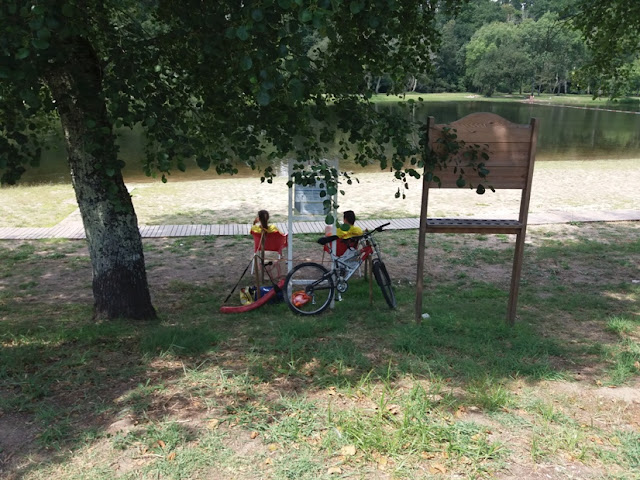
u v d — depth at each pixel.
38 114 6.27
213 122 5.93
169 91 5.13
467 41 116.25
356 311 7.14
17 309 7.35
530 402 4.32
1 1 3.69
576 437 3.77
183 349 5.29
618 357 5.31
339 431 3.74
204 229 11.95
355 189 16.81
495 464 3.45
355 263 7.35
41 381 4.43
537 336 6.03
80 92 4.91
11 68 3.87
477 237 11.36
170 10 5.45
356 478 3.28
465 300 7.75
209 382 4.50
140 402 4.11
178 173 20.42
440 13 7.41
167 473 3.28
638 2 9.23
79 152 6.06
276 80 3.97
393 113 5.54
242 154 5.28
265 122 5.32
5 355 4.95
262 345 5.54
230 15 4.64
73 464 3.35
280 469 3.35
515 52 96.75
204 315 7.14
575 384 4.74
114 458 3.41
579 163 22.89
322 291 8.20
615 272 9.10
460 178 5.86
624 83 11.12
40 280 8.89
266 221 8.08
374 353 5.38
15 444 3.53
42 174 19.80
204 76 5.57
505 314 6.96
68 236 11.38
